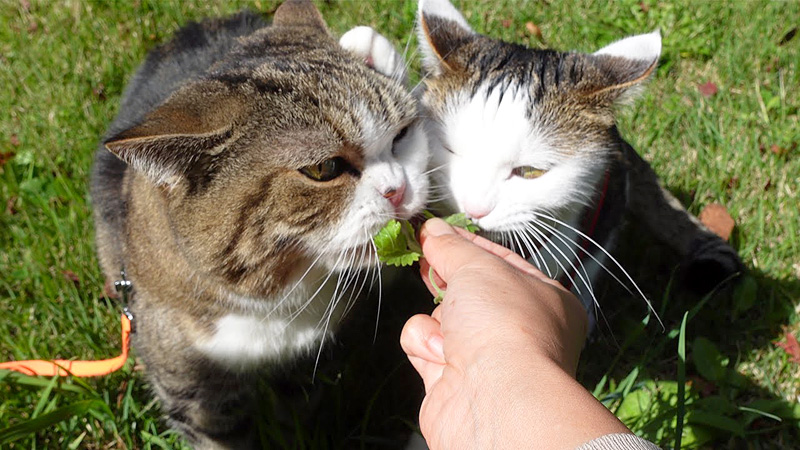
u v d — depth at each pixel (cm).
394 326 58
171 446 50
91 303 58
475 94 48
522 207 48
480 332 33
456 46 51
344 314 50
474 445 31
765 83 75
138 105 53
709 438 50
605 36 81
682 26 82
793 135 68
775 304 58
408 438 52
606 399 51
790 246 61
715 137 70
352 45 48
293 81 41
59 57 78
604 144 49
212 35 60
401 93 44
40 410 49
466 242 39
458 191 48
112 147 36
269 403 49
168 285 43
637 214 63
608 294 61
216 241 40
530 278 36
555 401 29
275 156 39
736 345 56
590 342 57
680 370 43
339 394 52
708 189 66
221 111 39
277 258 41
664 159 68
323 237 41
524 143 47
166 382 47
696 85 76
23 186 65
